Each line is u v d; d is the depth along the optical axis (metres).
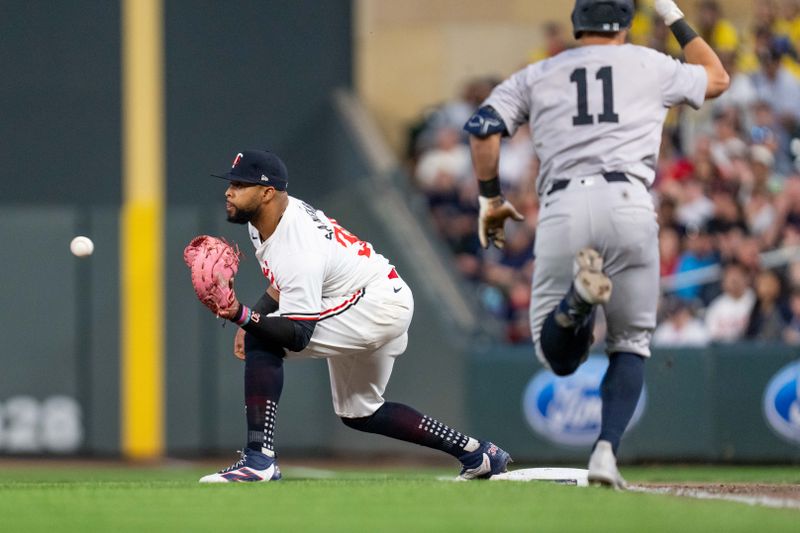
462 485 18.44
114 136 48.75
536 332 19.28
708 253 42.56
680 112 44.97
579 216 18.23
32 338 45.25
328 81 50.44
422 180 47.53
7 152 48.53
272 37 49.94
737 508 15.42
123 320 45.56
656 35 44.94
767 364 38.09
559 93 18.66
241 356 20.44
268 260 19.23
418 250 43.47
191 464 42.88
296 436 45.94
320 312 19.16
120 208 45.78
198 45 49.31
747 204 43.16
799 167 45.44
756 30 47.03
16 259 45.31
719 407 38.22
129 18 48.81
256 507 15.22
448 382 40.53
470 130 19.19
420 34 50.78
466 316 42.69
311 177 50.09
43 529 13.05
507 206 19.86
